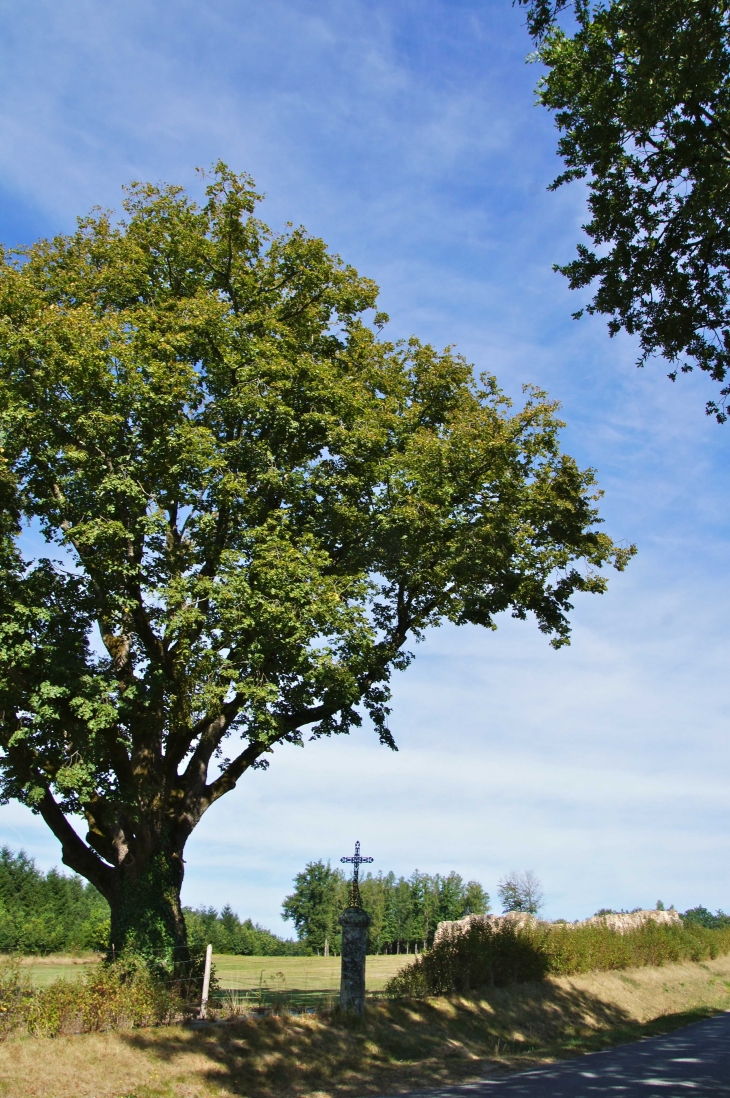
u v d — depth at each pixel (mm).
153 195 22359
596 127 13875
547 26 13273
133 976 16391
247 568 18266
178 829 19781
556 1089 12758
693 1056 16266
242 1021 16328
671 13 11570
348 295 22906
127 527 18906
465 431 20594
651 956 33312
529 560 22594
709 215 13766
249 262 22703
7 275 18891
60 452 18359
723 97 12992
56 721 17391
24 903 56344
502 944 24578
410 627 22781
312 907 87562
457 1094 13070
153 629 19656
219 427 20500
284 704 20172
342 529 20781
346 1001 18328
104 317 18828
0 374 18234
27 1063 12805
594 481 22969
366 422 20844
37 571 18391
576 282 15180
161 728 19391
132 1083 13156
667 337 14969
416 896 89062
